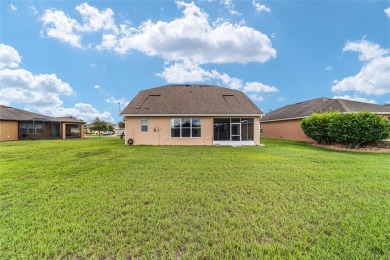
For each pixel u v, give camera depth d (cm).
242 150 1337
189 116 1794
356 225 344
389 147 1459
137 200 453
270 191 510
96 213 390
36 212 392
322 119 1661
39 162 898
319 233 321
